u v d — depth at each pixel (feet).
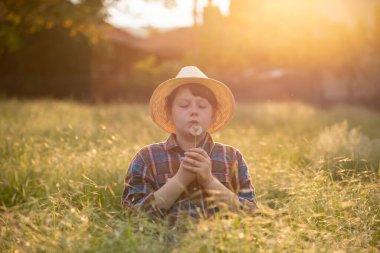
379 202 12.64
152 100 12.07
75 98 84.69
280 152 21.12
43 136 24.26
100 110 46.98
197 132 11.30
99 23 48.01
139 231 9.83
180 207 10.98
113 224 10.68
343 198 12.73
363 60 78.79
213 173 11.60
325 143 21.21
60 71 87.51
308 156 19.75
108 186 14.89
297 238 10.51
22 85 83.71
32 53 84.84
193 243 9.13
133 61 141.28
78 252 9.37
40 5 47.39
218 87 12.04
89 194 13.89
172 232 10.04
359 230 11.61
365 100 85.20
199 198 11.12
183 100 11.51
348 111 55.62
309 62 74.69
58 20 47.26
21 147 21.08
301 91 90.38
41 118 34.96
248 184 11.88
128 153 18.71
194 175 10.76
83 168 16.63
